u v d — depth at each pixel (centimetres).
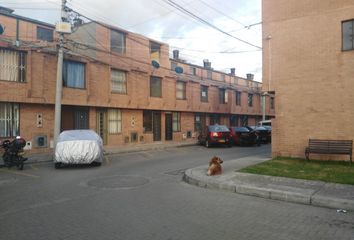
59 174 1174
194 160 1566
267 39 1515
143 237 528
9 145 1342
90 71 2106
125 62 2369
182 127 3047
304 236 535
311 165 1220
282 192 791
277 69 1487
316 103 1385
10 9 1912
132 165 1403
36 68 1808
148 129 2658
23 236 534
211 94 3428
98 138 1423
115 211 680
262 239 521
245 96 4097
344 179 946
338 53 1334
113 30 2297
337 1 1340
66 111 2030
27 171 1252
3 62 1692
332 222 611
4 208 707
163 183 1002
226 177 1002
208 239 521
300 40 1427
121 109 2398
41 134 1866
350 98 1305
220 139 2344
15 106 1759
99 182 1011
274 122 1491
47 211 682
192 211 682
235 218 634
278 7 1484
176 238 524
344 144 1301
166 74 2778
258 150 2116
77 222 607
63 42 1670
